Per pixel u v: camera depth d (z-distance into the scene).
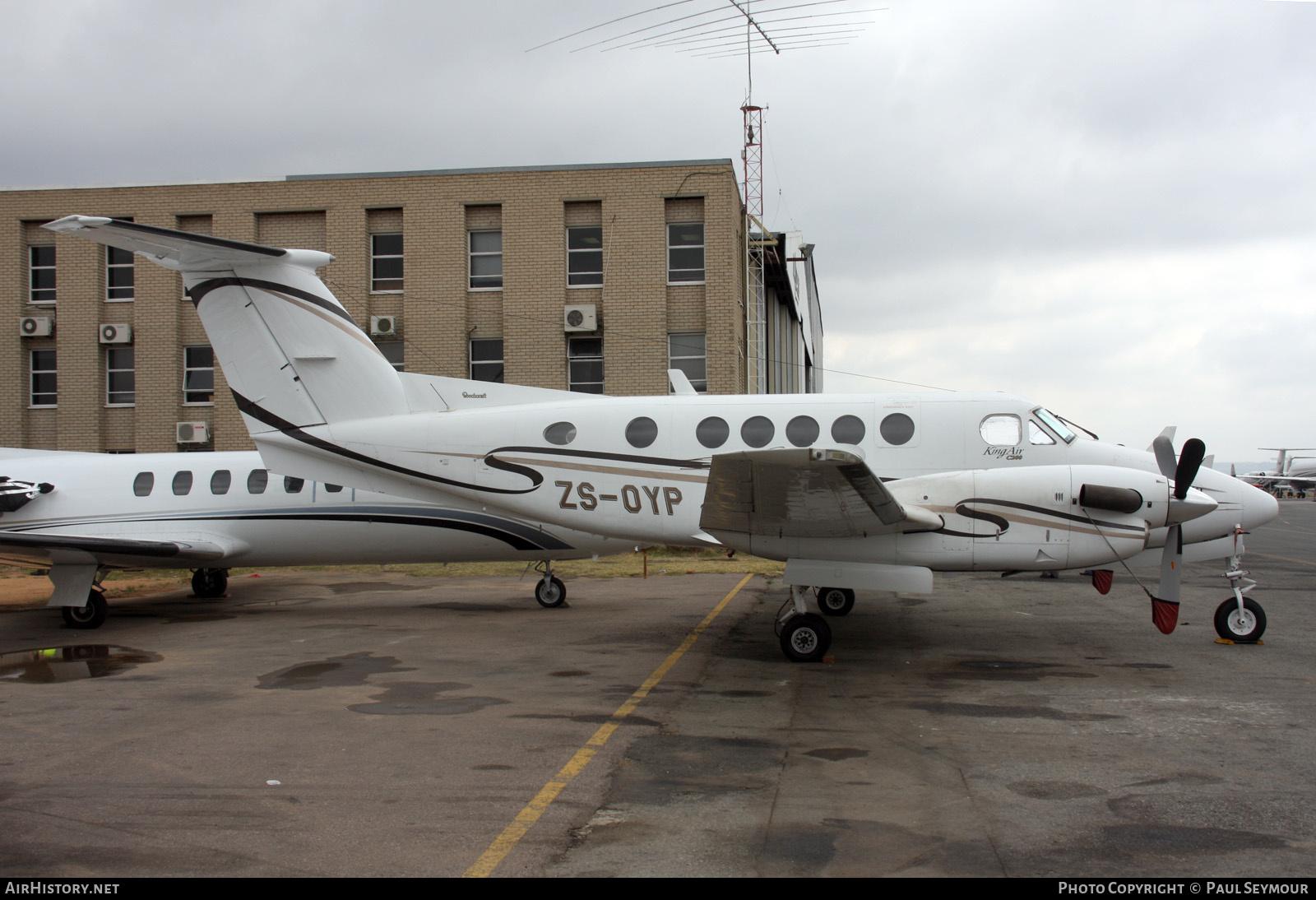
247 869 3.71
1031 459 9.16
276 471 10.54
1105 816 4.23
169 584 16.14
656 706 6.55
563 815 4.31
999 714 6.21
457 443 10.03
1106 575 9.44
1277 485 77.50
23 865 3.77
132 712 6.48
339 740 5.70
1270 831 4.04
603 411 9.84
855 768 5.02
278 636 10.01
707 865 3.71
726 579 15.41
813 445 9.34
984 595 13.06
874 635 9.61
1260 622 8.91
